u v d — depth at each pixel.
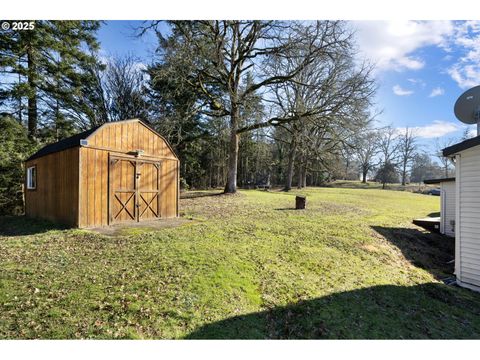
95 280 3.93
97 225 7.50
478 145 5.13
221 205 11.99
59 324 2.92
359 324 3.57
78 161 7.17
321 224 8.87
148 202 8.88
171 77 13.93
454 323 3.94
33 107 14.59
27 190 10.12
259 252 5.68
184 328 3.05
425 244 8.39
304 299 3.99
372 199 18.73
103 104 21.48
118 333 2.87
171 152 9.71
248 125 16.31
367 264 5.79
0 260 4.68
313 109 14.30
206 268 4.57
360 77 13.59
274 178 36.38
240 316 3.39
